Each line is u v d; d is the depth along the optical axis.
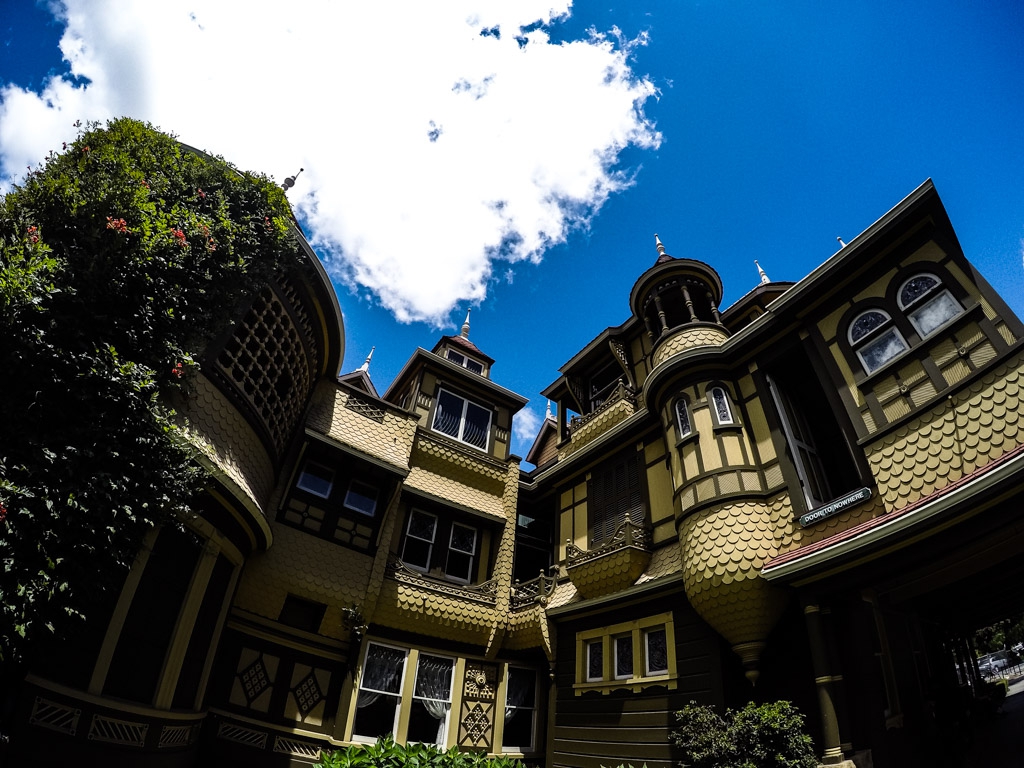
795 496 9.78
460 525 15.02
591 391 18.03
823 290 10.53
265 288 9.82
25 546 5.31
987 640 30.59
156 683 7.68
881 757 7.86
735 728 7.78
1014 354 7.75
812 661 8.50
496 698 13.26
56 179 6.86
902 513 7.50
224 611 9.51
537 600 13.64
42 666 6.13
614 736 10.95
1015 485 6.59
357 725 11.58
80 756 6.38
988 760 11.16
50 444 5.70
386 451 13.67
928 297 9.04
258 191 9.49
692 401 11.73
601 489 14.77
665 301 14.96
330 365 13.09
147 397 6.75
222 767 9.48
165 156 8.49
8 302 5.58
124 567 6.30
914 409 8.66
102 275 6.61
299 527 11.81
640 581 11.77
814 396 12.02
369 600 12.06
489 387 17.39
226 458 8.65
